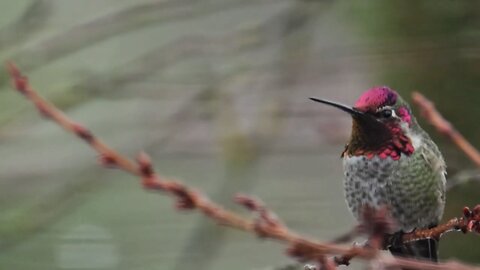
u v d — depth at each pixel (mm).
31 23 12328
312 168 14109
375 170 9109
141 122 13359
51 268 12789
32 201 12633
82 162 13133
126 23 12391
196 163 13758
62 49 12281
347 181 9312
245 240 13234
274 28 12539
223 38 12523
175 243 13406
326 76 13258
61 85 12391
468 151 7656
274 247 13109
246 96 13492
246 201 5707
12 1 13258
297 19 12484
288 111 12961
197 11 12484
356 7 12164
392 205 9133
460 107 11445
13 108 12281
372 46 11945
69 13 13461
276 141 12938
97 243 13039
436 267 6059
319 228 13375
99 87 12344
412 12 11703
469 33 11469
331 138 13250
